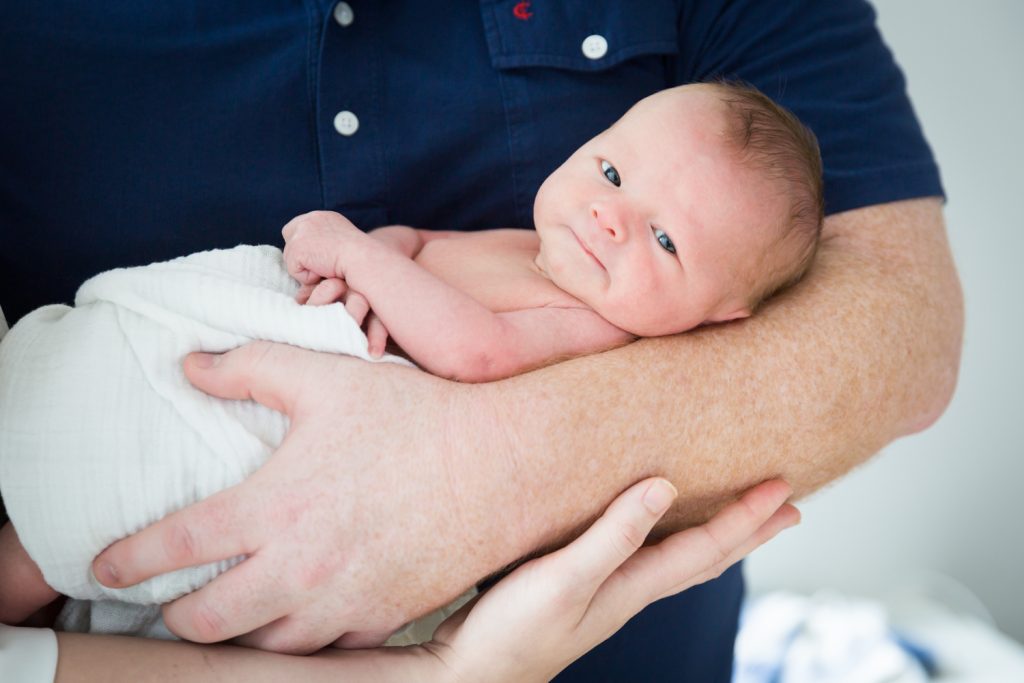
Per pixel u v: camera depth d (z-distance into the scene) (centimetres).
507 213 129
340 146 118
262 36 115
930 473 244
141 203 113
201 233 116
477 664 92
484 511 91
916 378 114
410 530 90
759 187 109
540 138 126
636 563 98
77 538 90
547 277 116
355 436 91
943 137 234
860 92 130
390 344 106
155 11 114
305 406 93
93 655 85
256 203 117
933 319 116
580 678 128
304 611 91
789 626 230
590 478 95
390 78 120
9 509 90
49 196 111
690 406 100
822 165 125
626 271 108
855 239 122
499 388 96
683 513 106
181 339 97
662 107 114
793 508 109
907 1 228
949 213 237
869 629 225
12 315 114
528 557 103
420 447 91
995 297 238
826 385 105
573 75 127
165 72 114
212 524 88
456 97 122
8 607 94
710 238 108
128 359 95
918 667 212
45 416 91
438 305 100
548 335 107
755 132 111
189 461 92
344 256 103
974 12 227
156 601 92
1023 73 229
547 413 95
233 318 99
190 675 85
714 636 145
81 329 97
